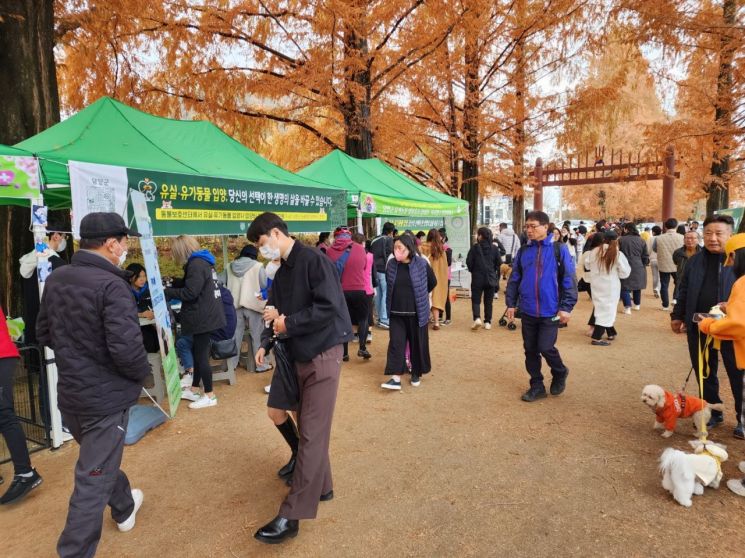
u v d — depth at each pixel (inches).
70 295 90.4
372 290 273.9
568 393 201.0
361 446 154.0
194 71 424.8
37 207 146.3
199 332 186.9
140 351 93.7
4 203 206.2
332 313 102.4
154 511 119.4
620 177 730.8
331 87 413.7
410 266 202.4
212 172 202.5
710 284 148.6
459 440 156.9
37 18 249.3
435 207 388.5
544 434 160.1
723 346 146.2
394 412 182.9
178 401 187.9
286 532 99.8
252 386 218.5
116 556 102.3
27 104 244.4
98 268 93.4
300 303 106.3
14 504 125.0
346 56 420.8
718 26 405.7
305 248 108.2
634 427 164.6
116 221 97.4
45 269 148.3
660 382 213.9
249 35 416.8
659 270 407.2
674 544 102.2
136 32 385.1
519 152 557.0
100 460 92.5
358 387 214.7
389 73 455.8
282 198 239.9
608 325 284.5
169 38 407.2
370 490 127.0
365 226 496.1
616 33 462.9
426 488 127.6
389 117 474.3
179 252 191.6
